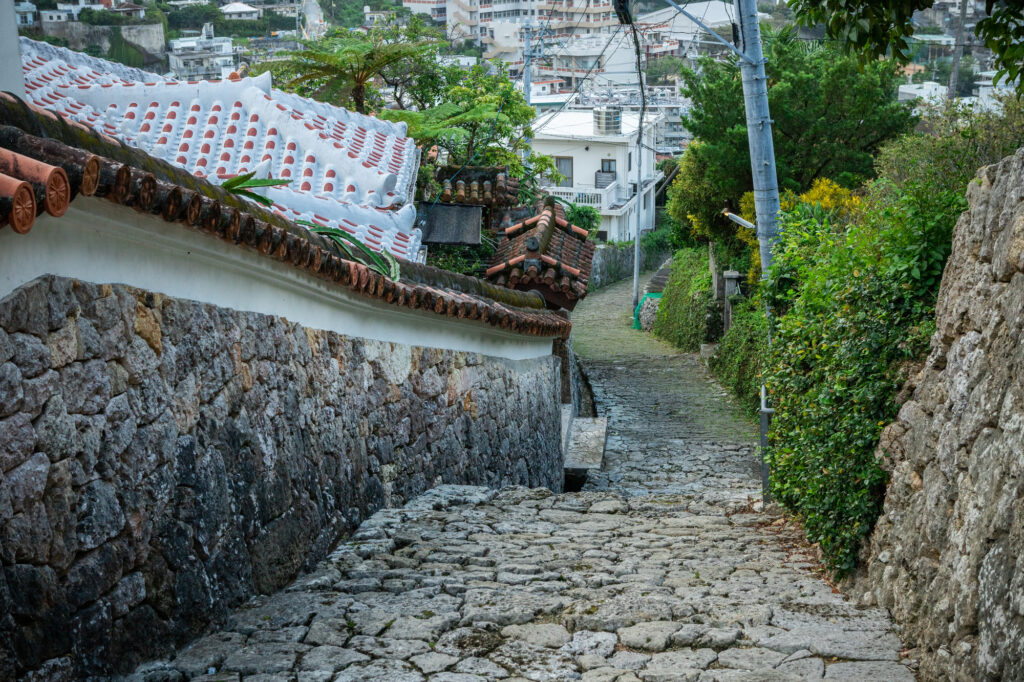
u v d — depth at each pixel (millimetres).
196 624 4285
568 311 15125
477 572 5539
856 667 4121
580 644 4383
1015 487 3658
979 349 4324
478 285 9594
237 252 4652
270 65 18312
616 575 5605
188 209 3881
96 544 3605
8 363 3145
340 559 5684
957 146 10273
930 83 27344
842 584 5477
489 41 68562
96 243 3664
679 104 50094
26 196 2877
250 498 4844
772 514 7844
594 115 44594
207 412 4500
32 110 3488
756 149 12000
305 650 4238
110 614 3680
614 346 28172
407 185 11414
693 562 5969
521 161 25203
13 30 3941
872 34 6355
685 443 16109
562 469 13672
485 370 9625
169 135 10547
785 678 3963
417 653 4246
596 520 7426
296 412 5516
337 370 6238
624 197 45406
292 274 5340
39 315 3307
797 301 6910
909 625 4445
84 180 3178
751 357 18562
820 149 20172
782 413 7000
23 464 3213
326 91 18453
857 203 11695
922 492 4695
